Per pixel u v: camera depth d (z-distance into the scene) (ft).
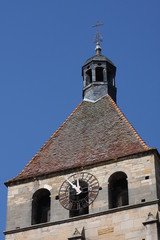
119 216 220.02
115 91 268.82
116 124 246.27
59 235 222.07
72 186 229.25
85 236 219.82
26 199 232.53
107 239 217.77
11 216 230.48
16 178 236.84
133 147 233.14
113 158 230.07
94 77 268.41
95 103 260.42
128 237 216.33
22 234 225.76
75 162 235.81
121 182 229.25
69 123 254.47
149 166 226.17
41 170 237.66
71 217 223.71
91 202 224.94
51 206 228.02
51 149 245.86
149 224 215.31
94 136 244.83
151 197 220.84
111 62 274.57
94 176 229.25
